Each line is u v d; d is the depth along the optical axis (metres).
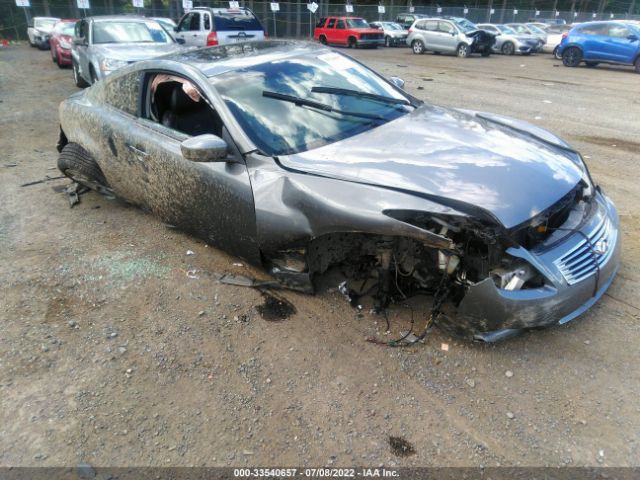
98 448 2.18
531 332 2.76
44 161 6.07
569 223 2.70
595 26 16.12
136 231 4.16
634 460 2.03
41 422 2.32
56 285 3.40
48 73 13.72
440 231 2.45
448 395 2.40
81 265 3.64
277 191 2.82
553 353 2.62
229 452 2.14
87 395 2.46
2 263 3.69
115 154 3.98
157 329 2.94
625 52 15.34
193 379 2.55
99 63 8.35
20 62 16.53
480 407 2.32
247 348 2.76
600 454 2.07
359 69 3.97
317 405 2.37
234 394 2.45
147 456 2.13
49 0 28.52
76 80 10.90
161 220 3.91
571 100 9.95
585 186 2.91
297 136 3.11
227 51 3.89
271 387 2.49
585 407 2.30
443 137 3.08
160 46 9.27
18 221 4.40
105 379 2.57
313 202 2.69
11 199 4.89
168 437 2.22
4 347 2.81
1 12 27.28
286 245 2.89
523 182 2.57
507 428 2.21
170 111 3.64
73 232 4.17
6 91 11.02
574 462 2.04
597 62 16.52
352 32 23.95
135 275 3.49
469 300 2.42
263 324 2.94
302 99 3.34
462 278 2.55
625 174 5.35
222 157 2.91
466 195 2.44
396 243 2.70
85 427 2.29
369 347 2.72
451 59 19.42
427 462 2.07
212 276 3.45
